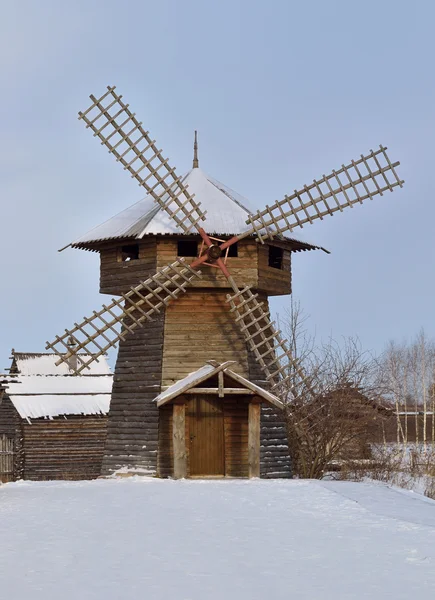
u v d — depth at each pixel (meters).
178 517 19.67
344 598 11.79
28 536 17.00
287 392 32.53
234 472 31.66
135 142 32.72
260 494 24.30
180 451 30.22
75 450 43.47
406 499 23.28
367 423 33.75
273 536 16.92
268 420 32.78
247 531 17.56
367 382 35.06
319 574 13.34
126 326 32.44
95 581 12.90
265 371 32.28
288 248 34.66
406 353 73.06
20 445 42.94
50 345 32.38
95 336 32.41
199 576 13.22
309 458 33.44
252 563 14.21
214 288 32.62
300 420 32.94
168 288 32.75
